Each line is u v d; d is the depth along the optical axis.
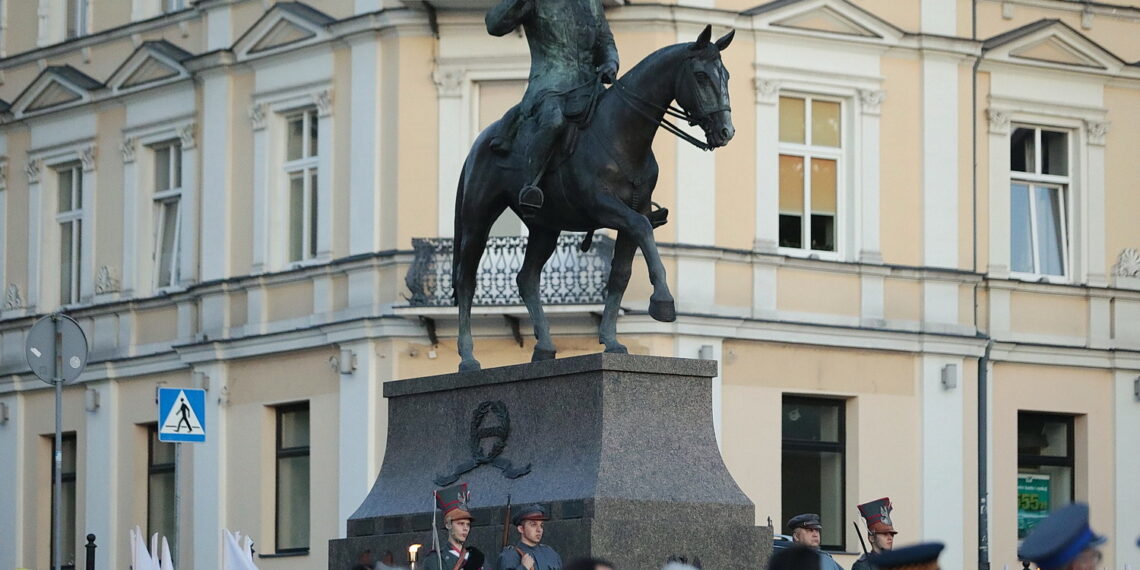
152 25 37.41
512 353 32.69
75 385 38.88
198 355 35.81
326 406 33.81
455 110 32.94
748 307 33.00
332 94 33.97
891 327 34.16
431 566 14.64
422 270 32.47
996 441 35.31
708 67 15.11
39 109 39.62
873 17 34.00
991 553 35.06
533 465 15.25
